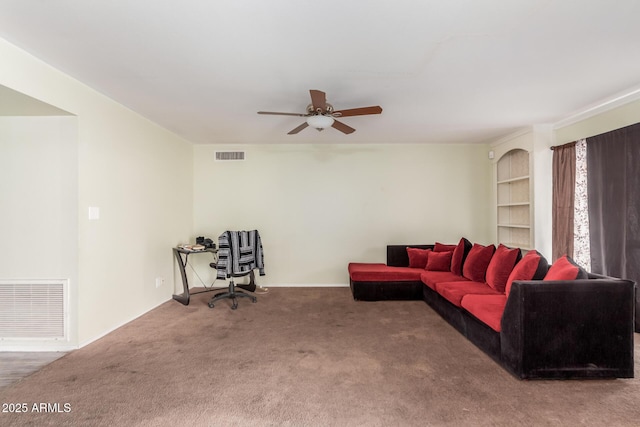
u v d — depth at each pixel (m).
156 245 4.16
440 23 1.97
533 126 4.30
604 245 3.46
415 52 2.33
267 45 2.22
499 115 3.87
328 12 1.85
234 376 2.34
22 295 2.82
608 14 1.88
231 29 2.02
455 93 3.14
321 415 1.89
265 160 5.36
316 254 5.38
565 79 2.83
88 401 2.03
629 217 3.19
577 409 1.92
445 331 3.25
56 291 2.80
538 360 2.23
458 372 2.39
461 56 2.40
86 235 2.92
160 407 1.97
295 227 5.37
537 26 2.01
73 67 2.55
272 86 2.94
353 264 5.09
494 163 5.29
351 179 5.38
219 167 5.36
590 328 2.24
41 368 2.47
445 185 5.42
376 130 4.56
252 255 4.27
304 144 5.35
